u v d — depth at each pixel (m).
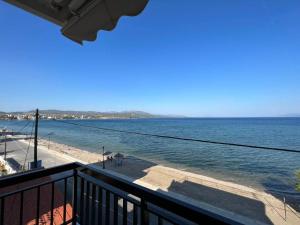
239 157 38.34
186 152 43.41
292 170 29.02
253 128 95.62
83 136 76.81
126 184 1.76
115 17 1.55
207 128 98.69
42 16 1.71
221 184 20.73
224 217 1.12
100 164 29.34
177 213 1.33
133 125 128.88
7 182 1.77
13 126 136.00
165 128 101.12
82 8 1.48
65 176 2.48
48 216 5.52
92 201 2.29
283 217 14.06
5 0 1.54
